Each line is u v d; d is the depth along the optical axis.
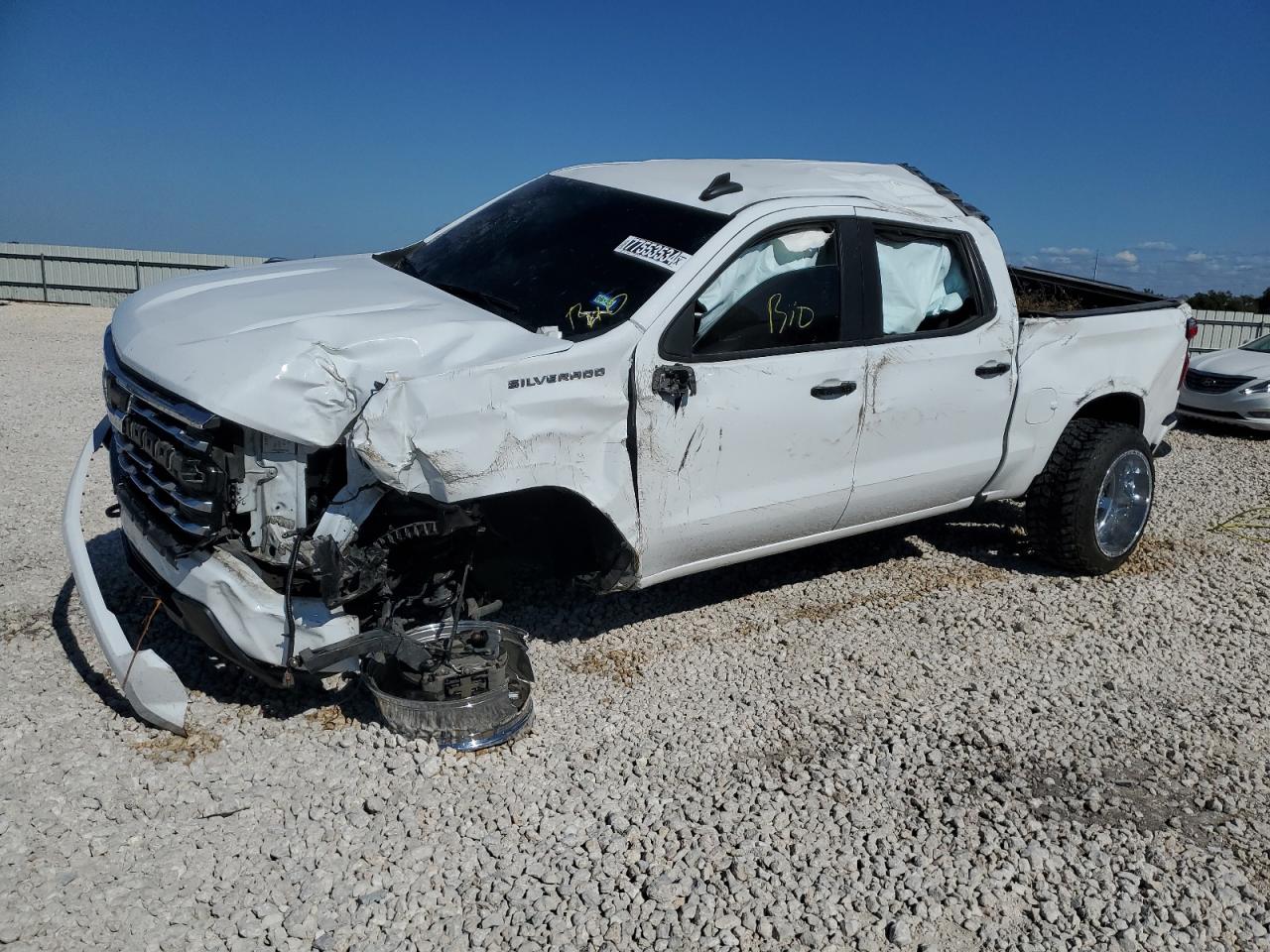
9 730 3.63
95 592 3.74
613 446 3.82
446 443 3.31
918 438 4.84
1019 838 3.32
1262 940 2.95
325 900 2.88
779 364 4.24
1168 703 4.34
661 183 4.69
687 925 2.85
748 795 3.48
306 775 3.45
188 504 3.31
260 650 3.41
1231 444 10.65
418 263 4.86
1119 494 5.73
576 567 4.16
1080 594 5.52
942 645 4.79
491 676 3.71
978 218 5.21
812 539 4.76
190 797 3.31
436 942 2.75
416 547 3.69
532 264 4.36
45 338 15.86
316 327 3.40
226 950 2.69
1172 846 3.34
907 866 3.16
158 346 3.51
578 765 3.62
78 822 3.15
